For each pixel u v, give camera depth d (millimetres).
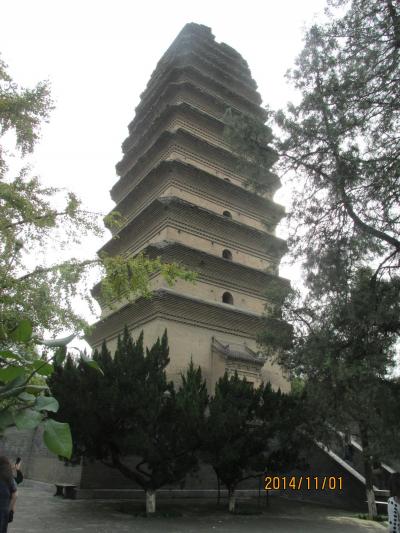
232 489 19547
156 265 12672
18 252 9688
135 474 17750
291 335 19922
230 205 29844
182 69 32125
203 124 31297
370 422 16828
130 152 34625
